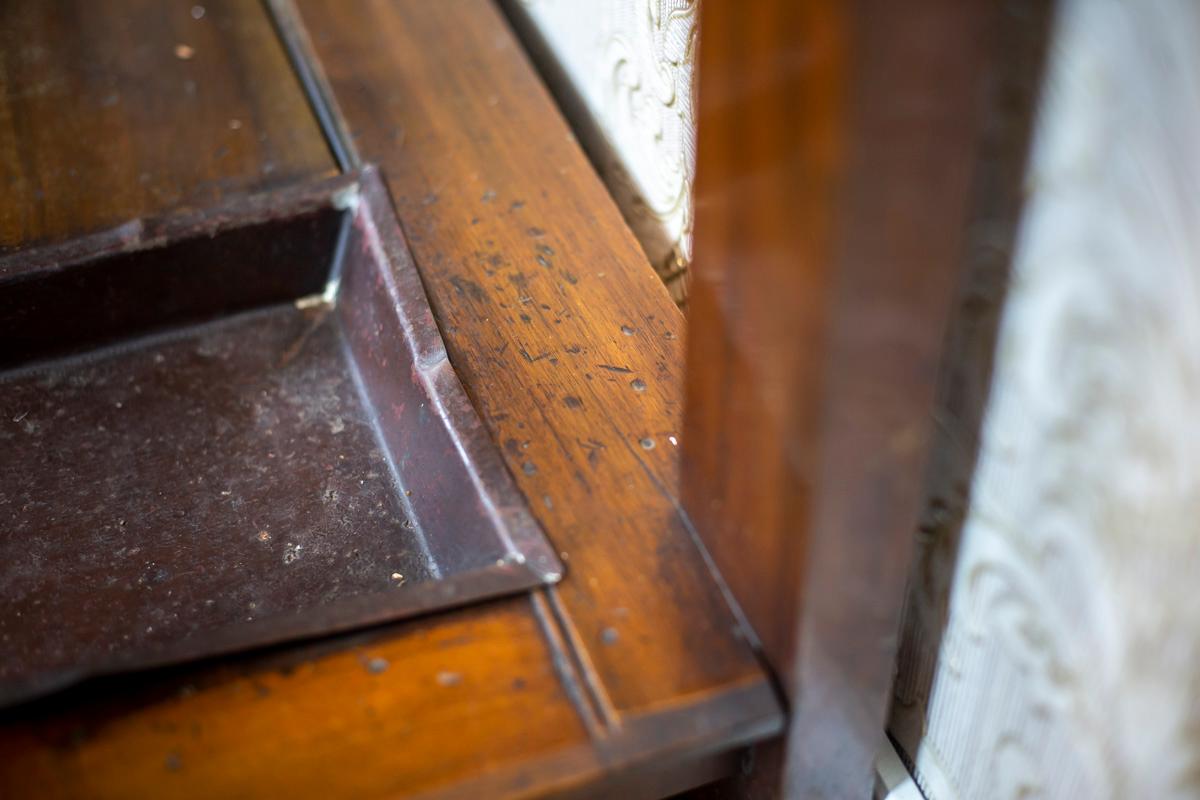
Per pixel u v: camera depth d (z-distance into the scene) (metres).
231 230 0.54
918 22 0.31
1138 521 0.35
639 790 0.44
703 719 0.40
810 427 0.36
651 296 0.52
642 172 0.60
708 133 0.38
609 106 0.62
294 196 0.55
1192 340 0.32
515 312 0.52
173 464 0.52
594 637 0.42
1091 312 0.34
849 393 0.35
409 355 0.50
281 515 0.50
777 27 0.34
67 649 0.46
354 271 0.56
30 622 0.47
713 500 0.42
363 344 0.54
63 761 0.39
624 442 0.47
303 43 0.65
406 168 0.58
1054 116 0.34
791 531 0.38
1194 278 0.31
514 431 0.48
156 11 0.68
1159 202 0.31
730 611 0.43
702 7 0.37
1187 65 0.29
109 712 0.40
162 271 0.54
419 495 0.49
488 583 0.43
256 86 0.64
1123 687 0.37
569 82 0.66
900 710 0.48
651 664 0.41
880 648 0.41
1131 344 0.33
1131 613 0.36
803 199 0.34
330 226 0.56
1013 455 0.38
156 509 0.50
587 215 0.56
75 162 0.60
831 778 0.44
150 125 0.62
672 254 0.58
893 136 0.32
